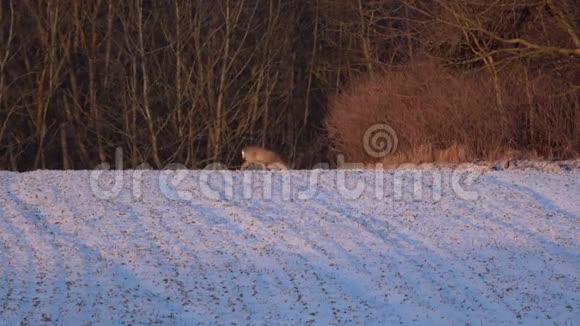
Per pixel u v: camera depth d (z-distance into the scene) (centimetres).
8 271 4181
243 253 4416
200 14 13000
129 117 13288
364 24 12381
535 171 6016
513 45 8325
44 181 5562
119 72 13338
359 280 4128
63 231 4681
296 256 4384
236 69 13775
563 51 7562
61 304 3834
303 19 14600
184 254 4400
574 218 4950
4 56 12794
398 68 9250
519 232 4731
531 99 7575
